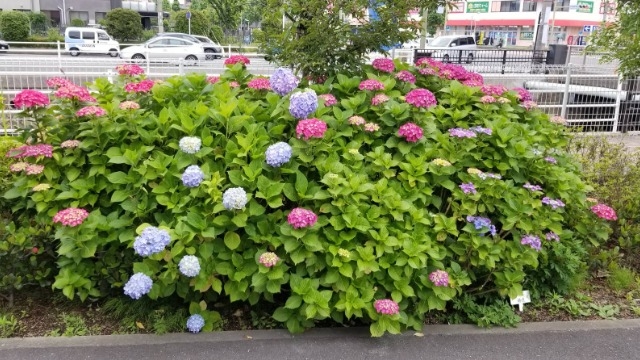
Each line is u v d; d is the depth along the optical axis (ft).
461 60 59.62
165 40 86.02
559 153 16.35
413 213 12.22
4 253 11.80
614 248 15.42
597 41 19.31
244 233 11.89
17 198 13.57
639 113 38.27
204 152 12.31
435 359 11.04
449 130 14.30
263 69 32.17
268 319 12.29
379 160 13.15
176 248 10.98
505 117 15.51
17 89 31.53
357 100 14.16
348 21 17.24
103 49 91.20
